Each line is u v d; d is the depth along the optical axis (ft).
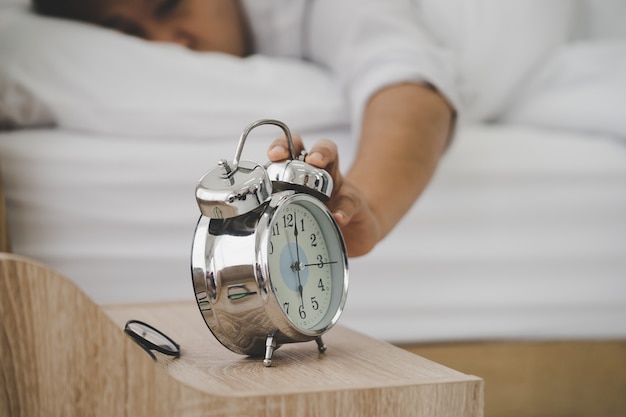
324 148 2.36
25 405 1.69
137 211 4.65
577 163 4.82
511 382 4.82
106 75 4.91
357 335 2.59
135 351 1.75
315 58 5.62
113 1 5.51
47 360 1.70
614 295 4.84
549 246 4.81
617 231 4.83
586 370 4.86
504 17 5.51
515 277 4.81
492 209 4.77
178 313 2.98
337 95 5.05
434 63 4.70
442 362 4.77
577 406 4.86
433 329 4.78
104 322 1.73
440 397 1.91
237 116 4.86
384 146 3.84
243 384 1.90
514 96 5.56
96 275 4.64
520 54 5.48
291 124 4.92
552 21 5.56
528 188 4.79
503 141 4.84
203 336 2.56
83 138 4.76
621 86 5.11
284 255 2.20
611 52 5.31
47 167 4.61
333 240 2.34
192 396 1.77
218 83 4.97
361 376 1.98
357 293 4.71
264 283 2.08
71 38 5.01
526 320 4.82
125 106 4.81
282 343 2.20
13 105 4.81
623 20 5.88
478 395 1.94
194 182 4.68
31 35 5.00
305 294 2.24
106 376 1.73
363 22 5.08
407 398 1.88
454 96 4.53
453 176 4.74
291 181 2.18
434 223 4.74
